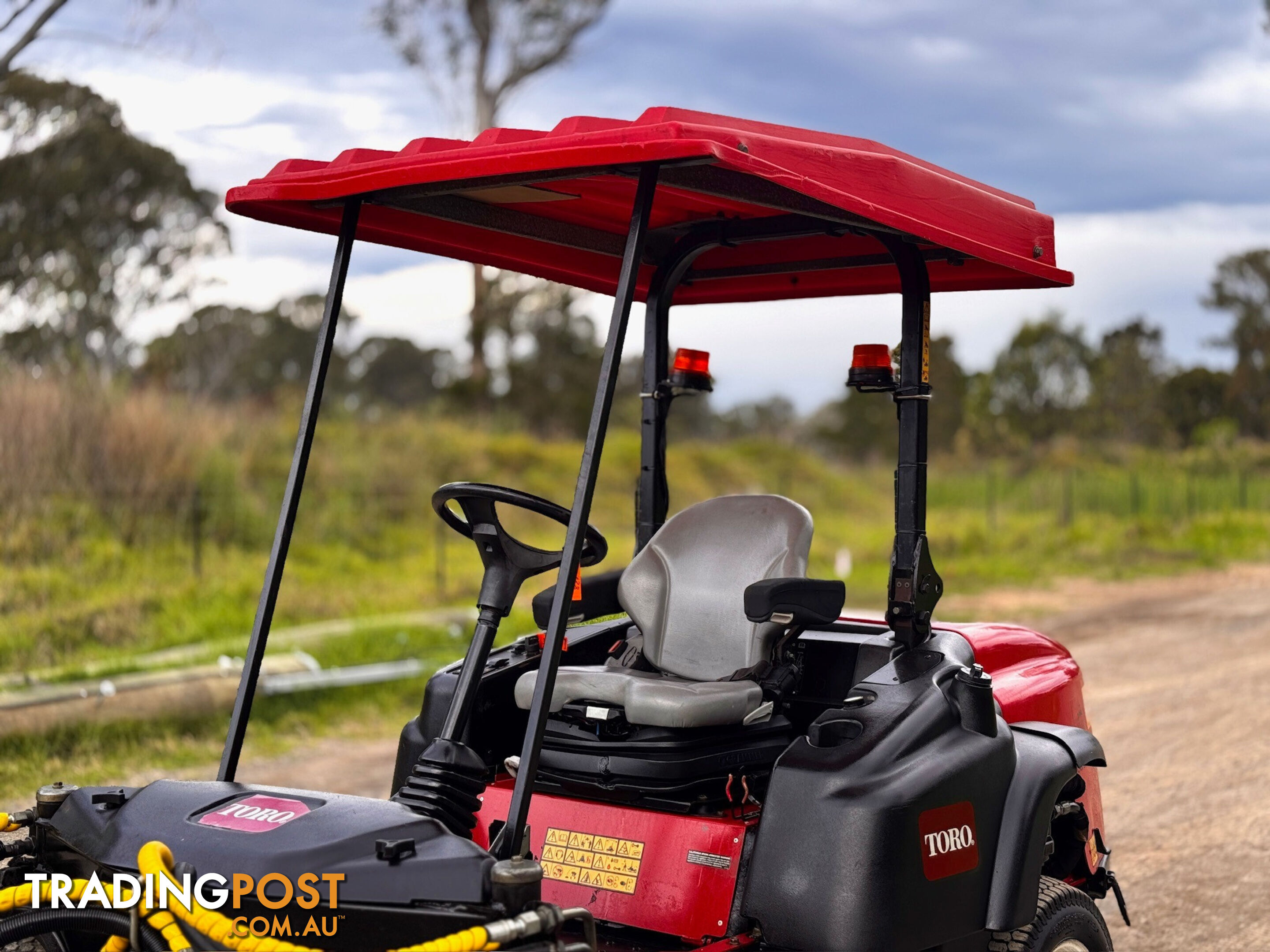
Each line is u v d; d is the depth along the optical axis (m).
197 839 2.09
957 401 36.53
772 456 24.56
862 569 15.15
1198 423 37.34
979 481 24.62
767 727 2.89
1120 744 6.81
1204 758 6.46
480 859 1.97
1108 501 22.31
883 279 3.66
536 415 24.62
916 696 2.67
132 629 8.45
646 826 2.64
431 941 1.85
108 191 18.05
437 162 2.32
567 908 2.60
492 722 3.09
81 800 2.32
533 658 3.20
